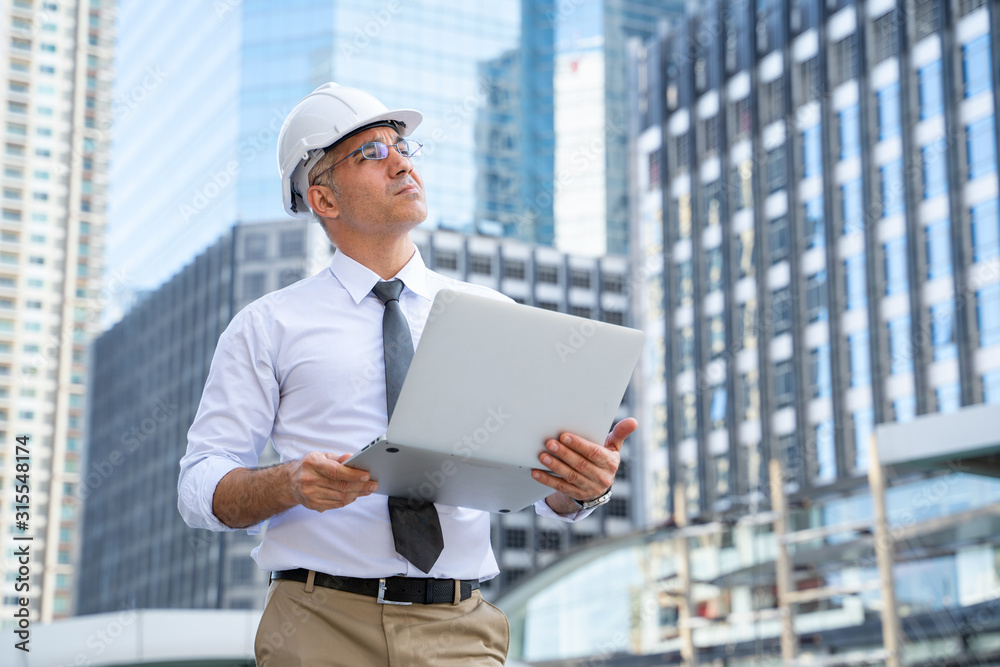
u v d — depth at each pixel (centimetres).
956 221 4069
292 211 231
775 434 4731
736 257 5150
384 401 199
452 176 5834
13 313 5597
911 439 1438
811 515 2234
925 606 1636
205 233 5456
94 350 6450
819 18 4791
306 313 204
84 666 936
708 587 2470
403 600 188
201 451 195
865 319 4409
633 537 2662
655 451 5384
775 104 5031
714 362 5150
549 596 2720
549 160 6047
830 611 2133
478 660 192
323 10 5612
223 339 203
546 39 6256
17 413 5881
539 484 185
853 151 4588
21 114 5494
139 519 5925
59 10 5600
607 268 5831
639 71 6034
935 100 4231
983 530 1558
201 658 982
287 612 189
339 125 213
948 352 4041
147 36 5778
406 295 214
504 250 5794
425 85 5872
